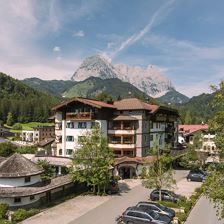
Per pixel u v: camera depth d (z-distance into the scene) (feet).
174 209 135.95
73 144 223.71
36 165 147.84
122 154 220.02
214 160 74.43
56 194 148.97
